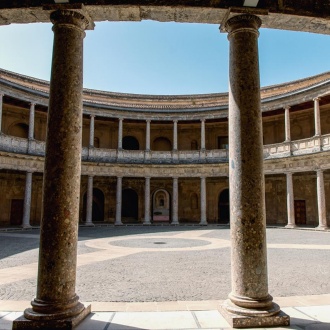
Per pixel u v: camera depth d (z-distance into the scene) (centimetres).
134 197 4431
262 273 639
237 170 677
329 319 651
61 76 679
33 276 1095
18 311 705
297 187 3862
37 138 3928
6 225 3534
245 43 711
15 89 3272
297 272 1177
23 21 761
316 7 738
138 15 748
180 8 716
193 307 739
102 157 3866
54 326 581
